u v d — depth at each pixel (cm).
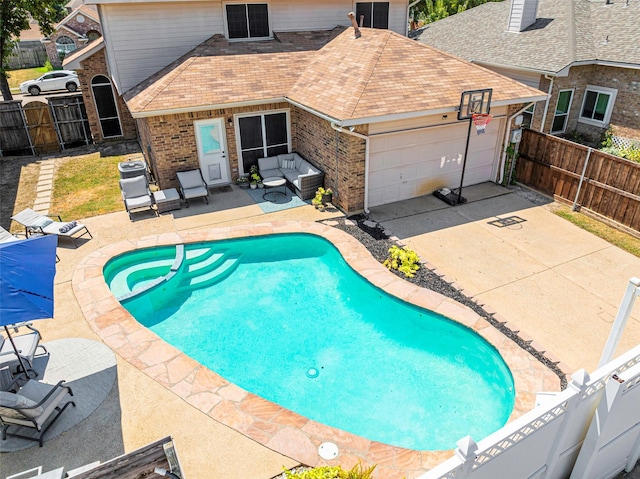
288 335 947
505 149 1512
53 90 3459
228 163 1568
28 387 694
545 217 1344
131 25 1557
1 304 615
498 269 1098
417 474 622
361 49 1532
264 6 1719
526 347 852
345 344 920
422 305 968
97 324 926
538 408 487
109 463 534
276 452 661
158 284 1061
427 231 1273
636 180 1191
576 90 1934
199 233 1266
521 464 513
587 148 1298
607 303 977
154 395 761
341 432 692
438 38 2589
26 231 1227
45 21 2559
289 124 1598
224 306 1039
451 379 827
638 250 1168
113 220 1359
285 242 1284
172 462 530
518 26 2130
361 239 1234
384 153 1344
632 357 538
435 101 1301
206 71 1517
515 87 1431
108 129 2100
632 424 578
